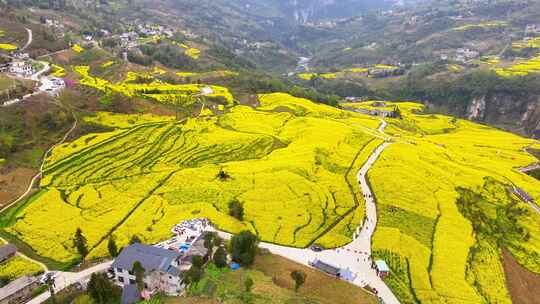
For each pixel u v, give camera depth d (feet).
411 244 371.76
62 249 342.64
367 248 362.33
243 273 305.53
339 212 418.51
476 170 560.20
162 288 290.97
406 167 526.16
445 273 341.82
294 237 371.76
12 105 558.56
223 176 473.67
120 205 413.18
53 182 458.91
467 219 431.02
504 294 333.83
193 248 320.91
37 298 285.23
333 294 295.07
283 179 468.75
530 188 525.75
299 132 645.10
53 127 560.61
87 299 270.05
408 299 307.58
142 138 582.76
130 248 311.06
